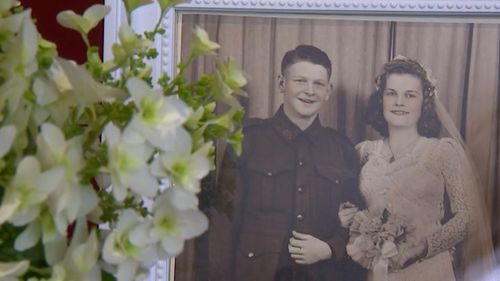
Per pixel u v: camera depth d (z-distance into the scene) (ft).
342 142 2.80
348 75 2.80
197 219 1.47
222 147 2.78
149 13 2.73
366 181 2.79
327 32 2.80
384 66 2.79
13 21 1.34
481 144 2.77
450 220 2.76
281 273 2.77
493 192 2.75
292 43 2.80
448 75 2.78
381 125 2.79
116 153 1.35
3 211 1.21
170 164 1.40
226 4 2.78
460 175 2.77
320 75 2.80
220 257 2.78
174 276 2.78
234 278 2.77
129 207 1.51
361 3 2.76
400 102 2.79
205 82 1.61
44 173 1.24
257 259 2.78
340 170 2.79
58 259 1.36
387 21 2.79
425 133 2.78
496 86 2.77
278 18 2.80
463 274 2.74
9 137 1.24
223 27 2.79
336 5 2.77
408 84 2.79
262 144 2.80
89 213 1.48
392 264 2.76
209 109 1.58
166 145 1.37
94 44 2.79
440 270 2.75
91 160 1.41
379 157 2.79
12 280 1.27
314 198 2.79
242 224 2.78
